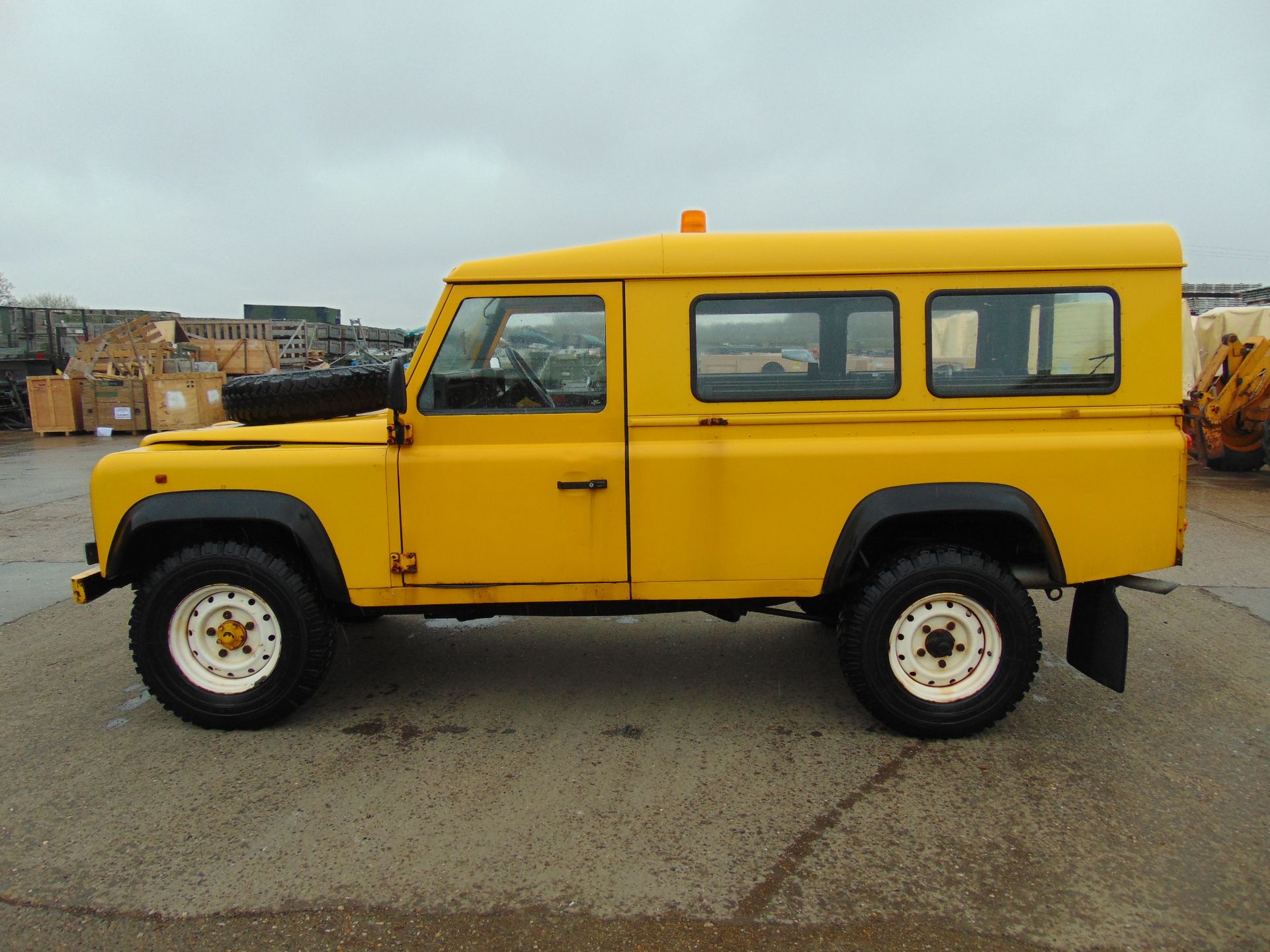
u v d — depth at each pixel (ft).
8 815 10.12
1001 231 11.37
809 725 12.46
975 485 11.32
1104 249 11.17
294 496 11.66
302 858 9.19
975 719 11.59
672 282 11.37
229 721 12.17
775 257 11.32
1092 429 11.35
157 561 12.73
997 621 11.46
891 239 11.35
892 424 11.43
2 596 19.84
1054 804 10.12
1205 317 44.42
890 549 12.51
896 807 10.11
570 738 12.09
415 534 11.64
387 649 16.01
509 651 15.81
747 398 11.46
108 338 62.13
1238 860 8.95
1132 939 7.78
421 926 8.09
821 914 8.19
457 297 11.48
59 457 47.14
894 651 11.63
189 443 12.10
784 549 11.53
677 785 10.71
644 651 15.75
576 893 8.54
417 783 10.84
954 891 8.51
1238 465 37.06
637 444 11.53
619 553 11.64
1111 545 11.37
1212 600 18.34
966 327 11.35
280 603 11.85
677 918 8.15
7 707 13.37
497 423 11.58
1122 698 13.24
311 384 12.64
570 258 11.41
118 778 11.00
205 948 7.83
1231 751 11.43
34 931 8.07
